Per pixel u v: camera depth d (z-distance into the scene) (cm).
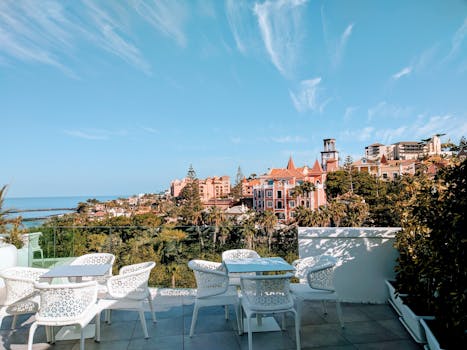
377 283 413
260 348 289
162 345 298
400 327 333
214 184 9256
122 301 318
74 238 659
